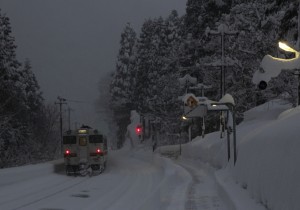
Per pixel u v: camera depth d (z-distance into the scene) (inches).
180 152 1579.7
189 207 433.4
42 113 2684.5
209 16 1775.3
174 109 2402.8
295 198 232.2
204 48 1695.4
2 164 1450.5
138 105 3125.0
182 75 2106.3
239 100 1382.9
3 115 1494.8
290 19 849.5
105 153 1325.0
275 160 290.7
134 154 2127.2
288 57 995.9
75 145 1158.3
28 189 738.8
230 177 534.9
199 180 745.0
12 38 1867.6
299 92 723.4
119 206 525.3
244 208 321.4
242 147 474.9
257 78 590.2
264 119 990.4
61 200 605.6
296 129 271.0
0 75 1619.1
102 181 924.0
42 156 2025.1
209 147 973.8
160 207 462.6
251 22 1342.3
